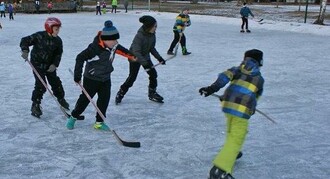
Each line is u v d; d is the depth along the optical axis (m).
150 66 6.84
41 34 5.83
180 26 12.41
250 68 3.93
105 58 5.27
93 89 5.38
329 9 42.72
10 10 28.33
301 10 39.72
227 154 3.90
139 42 6.49
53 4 36.84
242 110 3.86
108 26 5.15
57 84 6.33
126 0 36.75
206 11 37.72
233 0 68.94
